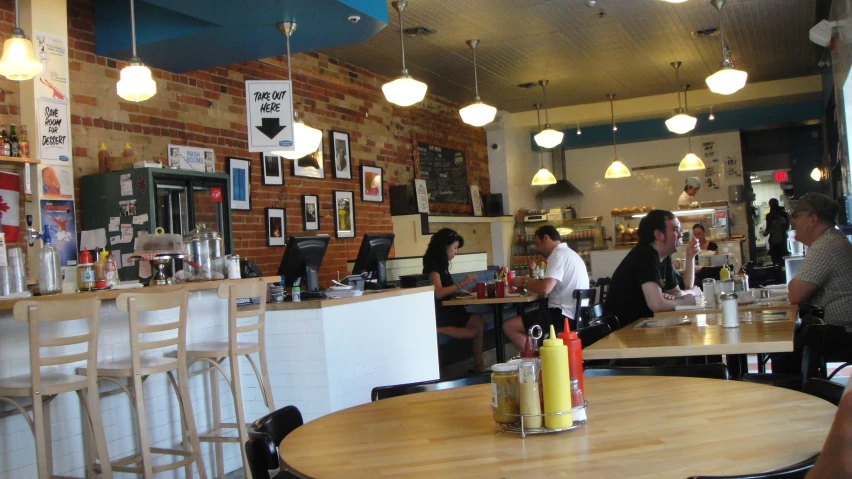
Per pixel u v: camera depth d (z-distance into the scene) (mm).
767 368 6930
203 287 4145
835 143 9703
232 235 6344
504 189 12609
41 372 3754
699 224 11031
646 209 12586
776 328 3543
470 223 11500
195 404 4707
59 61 5324
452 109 11508
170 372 4246
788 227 11781
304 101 8117
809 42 9570
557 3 7301
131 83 4727
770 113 12492
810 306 4414
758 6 7973
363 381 4949
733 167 13188
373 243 6387
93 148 5715
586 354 3232
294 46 5977
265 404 4578
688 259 6172
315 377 4625
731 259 11383
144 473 3707
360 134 9086
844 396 1217
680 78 11062
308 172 8070
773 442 1628
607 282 9273
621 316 4785
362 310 5008
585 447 1683
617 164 11641
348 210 8703
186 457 4250
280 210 7582
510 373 1874
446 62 9156
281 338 4715
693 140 13445
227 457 4914
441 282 7559
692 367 2615
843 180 8664
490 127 12539
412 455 1724
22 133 5105
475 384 2658
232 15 5234
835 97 8922
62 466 3828
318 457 1766
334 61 8680
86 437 3941
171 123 6430
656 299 4652
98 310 3584
